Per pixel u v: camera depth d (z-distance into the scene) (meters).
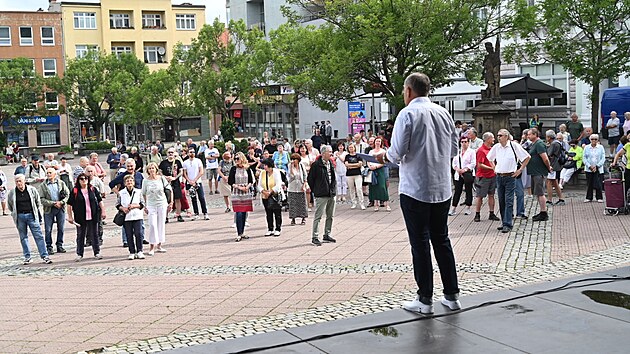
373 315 6.92
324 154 14.23
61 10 72.62
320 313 8.66
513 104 37.19
